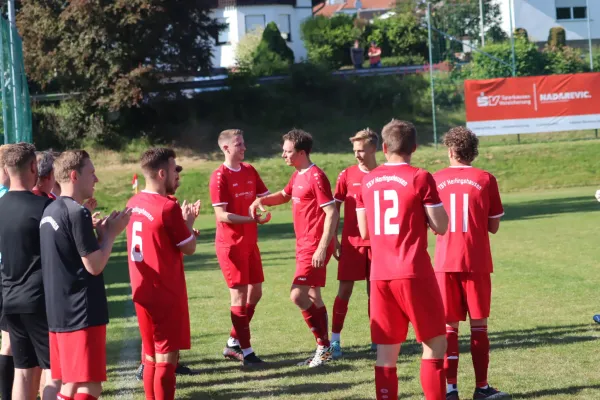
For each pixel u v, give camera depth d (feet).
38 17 135.23
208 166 128.77
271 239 73.82
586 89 124.77
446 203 21.68
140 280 20.48
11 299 18.94
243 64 160.56
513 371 24.09
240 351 28.12
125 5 131.23
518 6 173.47
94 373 17.52
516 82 124.88
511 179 116.78
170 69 144.36
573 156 121.39
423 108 147.23
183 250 20.45
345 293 28.07
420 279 18.03
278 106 149.18
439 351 18.43
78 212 17.40
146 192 20.90
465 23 152.76
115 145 137.69
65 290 17.51
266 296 41.34
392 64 172.24
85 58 134.51
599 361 24.86
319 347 26.55
